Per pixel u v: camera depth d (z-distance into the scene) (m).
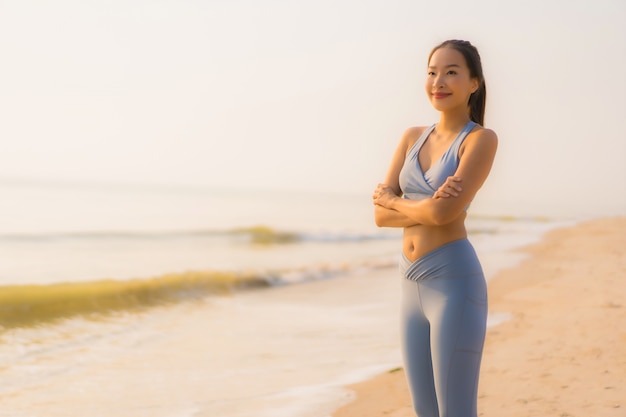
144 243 22.03
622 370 5.12
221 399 5.26
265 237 24.83
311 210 58.25
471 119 3.04
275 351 7.02
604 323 6.87
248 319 9.12
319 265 15.16
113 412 5.02
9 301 9.60
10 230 27.38
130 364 6.59
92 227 30.16
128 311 9.76
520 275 11.93
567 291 9.49
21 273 14.30
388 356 6.59
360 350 6.95
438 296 2.83
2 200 53.69
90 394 5.53
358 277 13.78
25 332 8.14
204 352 7.06
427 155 2.97
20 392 5.61
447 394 2.81
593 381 4.89
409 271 2.94
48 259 17.28
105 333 8.20
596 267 12.56
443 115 2.96
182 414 4.91
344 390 5.32
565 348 5.92
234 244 22.70
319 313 9.56
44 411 5.09
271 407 4.96
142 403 5.25
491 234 26.50
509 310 8.22
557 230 26.94
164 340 7.75
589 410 4.28
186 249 20.84
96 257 18.03
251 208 58.94
